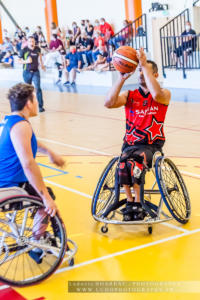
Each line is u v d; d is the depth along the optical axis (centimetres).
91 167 629
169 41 1507
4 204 311
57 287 320
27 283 316
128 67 392
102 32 1709
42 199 322
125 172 397
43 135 849
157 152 411
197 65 1431
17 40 2111
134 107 412
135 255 367
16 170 327
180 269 340
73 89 1525
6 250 333
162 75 1592
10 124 317
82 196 515
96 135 830
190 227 421
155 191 425
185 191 431
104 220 405
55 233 345
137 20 1653
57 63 1725
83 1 2000
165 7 1616
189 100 1147
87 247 386
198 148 703
